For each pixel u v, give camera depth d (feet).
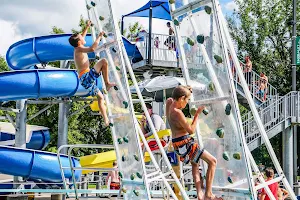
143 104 25.53
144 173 23.45
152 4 67.26
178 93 20.15
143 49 63.98
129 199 25.77
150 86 48.34
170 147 28.22
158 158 41.11
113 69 25.84
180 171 28.25
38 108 106.01
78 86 41.91
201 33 20.04
